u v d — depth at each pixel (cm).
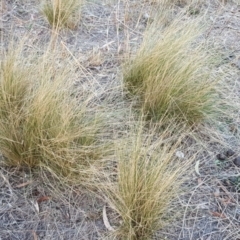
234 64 164
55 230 107
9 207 111
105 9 191
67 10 173
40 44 163
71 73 135
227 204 115
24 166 119
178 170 109
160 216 105
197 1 198
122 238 105
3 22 176
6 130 116
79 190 115
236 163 126
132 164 104
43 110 114
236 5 203
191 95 134
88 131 119
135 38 173
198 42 171
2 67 128
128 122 129
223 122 139
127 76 144
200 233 108
